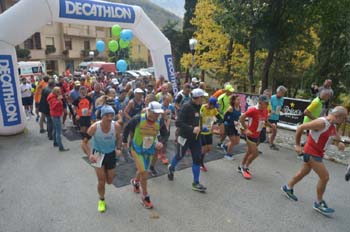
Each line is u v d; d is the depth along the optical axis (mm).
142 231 3516
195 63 16844
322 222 3789
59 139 6621
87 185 4832
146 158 4035
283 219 3838
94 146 3799
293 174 5441
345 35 11969
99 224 3656
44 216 3842
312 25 12992
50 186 4781
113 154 3865
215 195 4516
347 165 6000
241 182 5031
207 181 5062
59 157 6238
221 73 16906
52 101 6363
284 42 12555
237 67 16219
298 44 13773
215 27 15164
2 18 7266
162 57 11117
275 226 3668
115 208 4059
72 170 5496
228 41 15258
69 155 6371
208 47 17031
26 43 30266
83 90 6699
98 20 8992
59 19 8195
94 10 8719
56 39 33625
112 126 3725
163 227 3607
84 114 6668
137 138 3904
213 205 4191
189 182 4977
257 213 3984
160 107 3777
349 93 12320
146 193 4070
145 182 4020
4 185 4805
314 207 4094
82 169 5555
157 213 3939
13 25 7297
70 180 5031
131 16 9812
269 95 6766
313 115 5602
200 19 15898
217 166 5812
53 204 4168
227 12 11391
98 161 3744
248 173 5246
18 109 7953
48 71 33281
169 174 5020
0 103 7574
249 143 5055
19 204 4164
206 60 16547
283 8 11227
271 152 6801
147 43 10836
